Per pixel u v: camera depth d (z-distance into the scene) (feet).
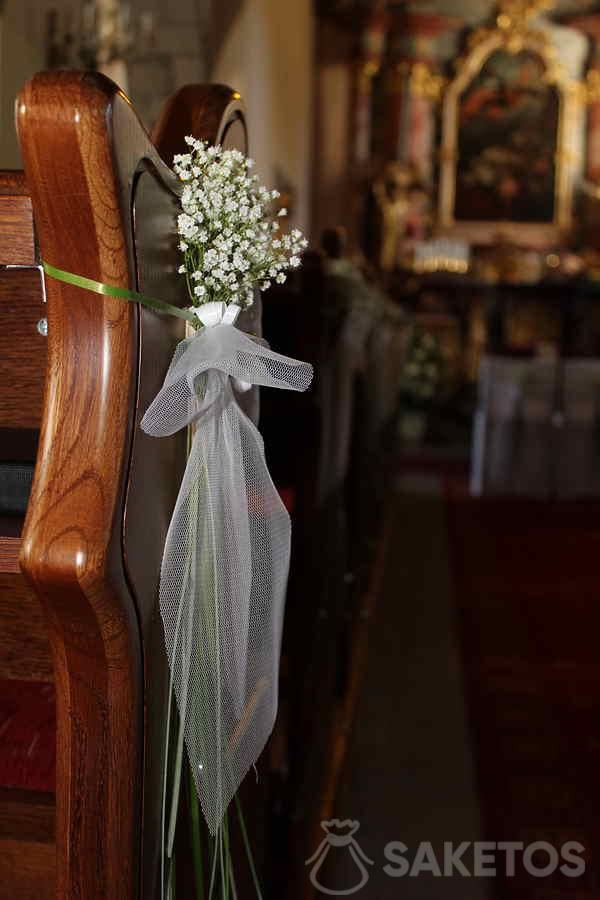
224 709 4.01
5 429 4.09
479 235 40.01
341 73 39.83
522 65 39.58
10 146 12.23
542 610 15.26
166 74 18.34
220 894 4.94
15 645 4.05
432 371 37.65
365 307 9.48
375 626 14.14
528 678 12.17
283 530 4.25
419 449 37.22
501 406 25.36
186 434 4.32
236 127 5.24
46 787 4.08
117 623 3.45
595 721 10.84
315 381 6.72
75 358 3.34
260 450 4.15
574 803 8.89
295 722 6.86
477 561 18.51
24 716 4.42
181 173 3.74
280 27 29.86
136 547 3.60
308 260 6.61
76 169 3.02
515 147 39.91
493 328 39.50
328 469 7.61
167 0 18.17
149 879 3.98
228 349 3.72
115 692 3.58
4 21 11.85
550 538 20.80
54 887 4.02
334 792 8.78
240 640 3.97
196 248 3.99
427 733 10.41
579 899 7.34
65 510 3.26
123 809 3.67
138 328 3.43
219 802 3.99
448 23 39.65
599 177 39.55
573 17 39.14
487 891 7.45
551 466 25.46
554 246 39.86
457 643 13.52
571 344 39.14
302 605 6.87
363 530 12.66
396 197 39.24
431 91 39.99
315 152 40.01
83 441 3.32
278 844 6.52
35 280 4.00
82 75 3.00
